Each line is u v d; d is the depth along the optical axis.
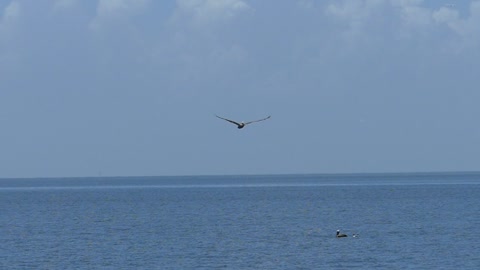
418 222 124.94
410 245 93.75
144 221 133.25
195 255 87.56
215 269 78.62
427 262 81.38
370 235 105.31
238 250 91.00
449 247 91.75
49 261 84.56
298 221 129.88
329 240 99.94
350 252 88.44
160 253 89.44
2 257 87.50
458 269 77.50
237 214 148.25
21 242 101.19
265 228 117.38
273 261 82.75
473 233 106.56
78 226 124.50
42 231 116.31
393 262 81.44
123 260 84.81
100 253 90.00
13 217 146.88
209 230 115.06
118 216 146.50
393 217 136.00
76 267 80.81
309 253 88.00
